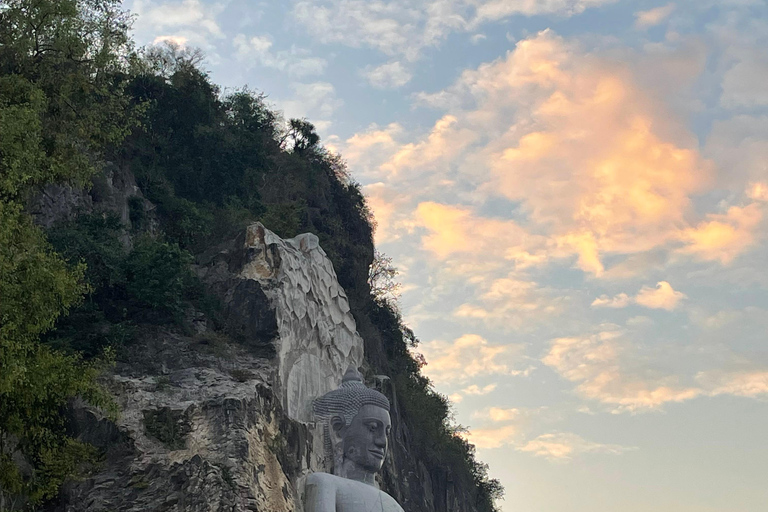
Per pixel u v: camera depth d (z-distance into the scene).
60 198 37.56
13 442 27.62
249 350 35.31
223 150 47.34
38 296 24.92
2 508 26.12
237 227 41.50
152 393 30.44
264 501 28.39
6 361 23.55
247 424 30.09
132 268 34.50
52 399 26.70
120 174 41.72
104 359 31.53
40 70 29.84
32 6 28.95
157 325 33.88
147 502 27.28
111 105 31.80
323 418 14.39
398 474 46.12
